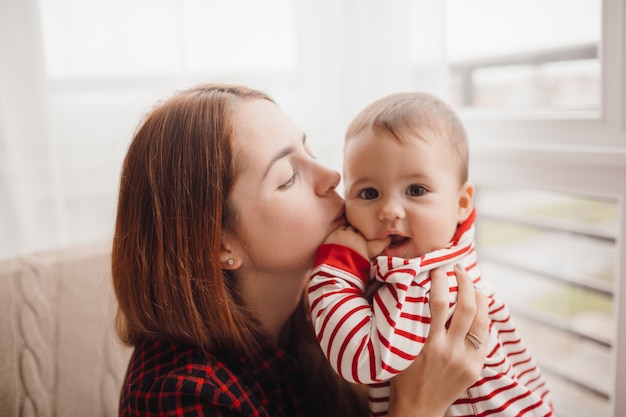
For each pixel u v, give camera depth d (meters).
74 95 1.37
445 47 1.20
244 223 0.78
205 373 0.71
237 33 1.47
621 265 0.97
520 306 1.38
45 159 1.33
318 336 0.72
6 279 0.98
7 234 1.31
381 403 0.84
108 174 1.40
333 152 1.56
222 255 0.80
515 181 1.16
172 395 0.68
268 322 0.92
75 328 0.98
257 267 0.82
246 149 0.76
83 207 1.42
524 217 1.31
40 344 0.94
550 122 1.10
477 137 1.28
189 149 0.75
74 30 1.34
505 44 1.25
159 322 0.77
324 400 0.92
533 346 1.36
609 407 1.18
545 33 1.16
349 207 0.81
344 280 0.74
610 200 1.02
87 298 1.02
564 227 1.23
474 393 0.76
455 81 1.36
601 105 1.00
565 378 1.28
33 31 1.28
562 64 1.14
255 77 1.50
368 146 0.78
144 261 0.77
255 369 0.82
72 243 1.43
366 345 0.67
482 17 1.28
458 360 0.71
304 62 1.54
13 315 0.94
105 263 1.07
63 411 0.92
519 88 1.24
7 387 0.89
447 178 0.78
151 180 0.76
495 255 1.41
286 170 0.78
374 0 1.33
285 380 0.86
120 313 0.86
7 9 1.26
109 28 1.36
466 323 0.72
